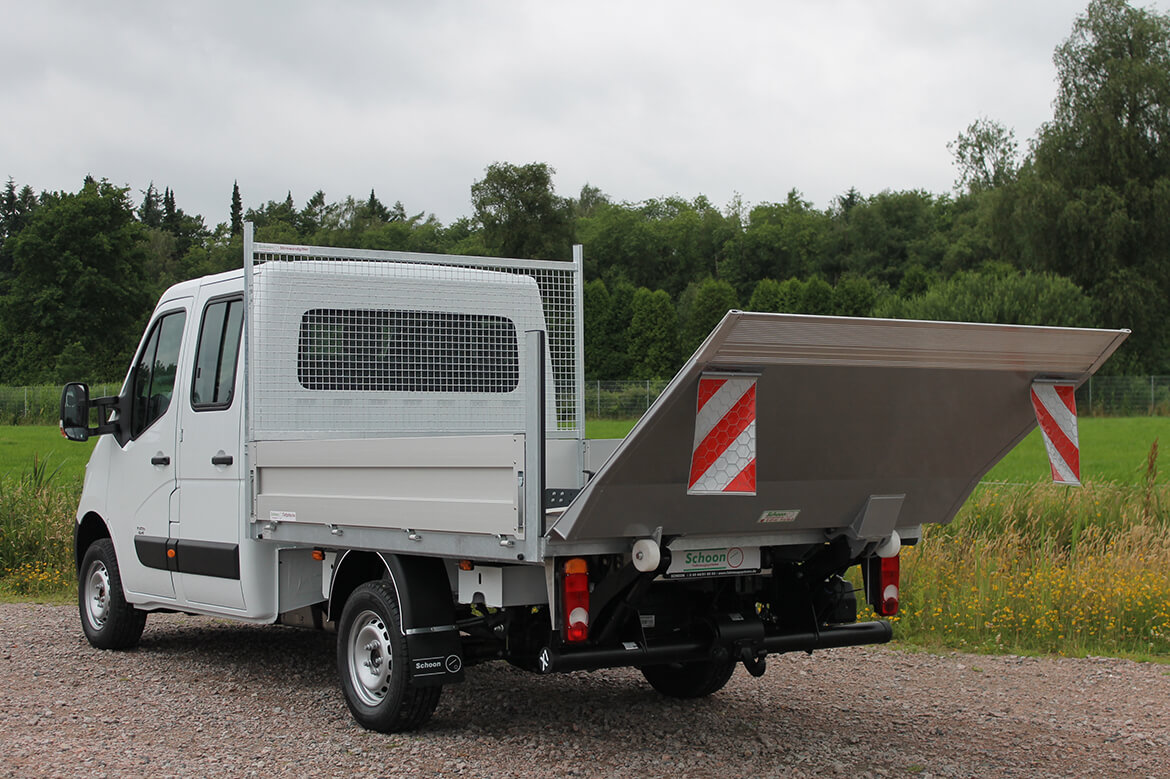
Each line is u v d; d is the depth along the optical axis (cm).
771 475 520
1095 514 1295
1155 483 1459
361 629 622
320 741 595
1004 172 8256
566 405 817
